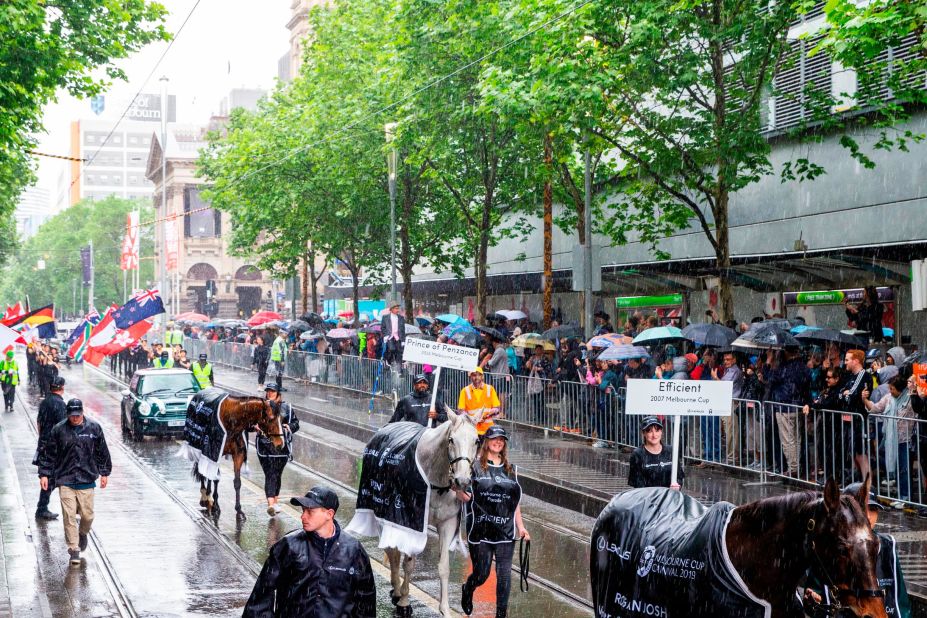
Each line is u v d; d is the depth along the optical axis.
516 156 30.50
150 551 13.58
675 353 20.84
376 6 36.78
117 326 36.34
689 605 6.40
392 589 10.86
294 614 6.28
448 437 9.76
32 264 139.62
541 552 13.16
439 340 25.53
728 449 16.88
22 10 19.83
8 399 35.84
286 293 70.25
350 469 20.62
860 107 22.89
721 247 21.39
